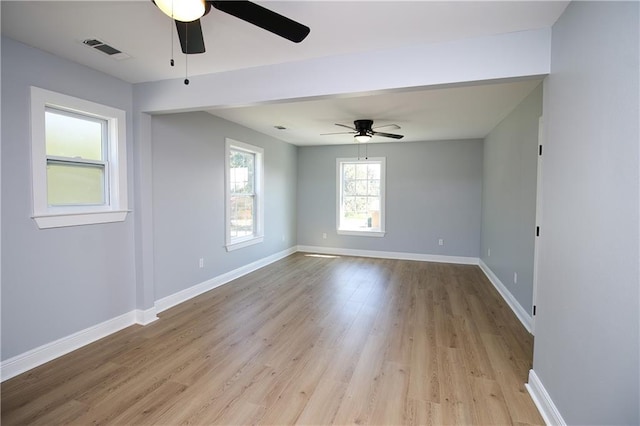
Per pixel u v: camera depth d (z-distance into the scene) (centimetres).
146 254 327
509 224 393
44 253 249
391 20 195
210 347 277
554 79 195
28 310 240
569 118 174
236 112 412
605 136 138
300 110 398
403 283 473
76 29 210
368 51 239
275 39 220
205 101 288
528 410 199
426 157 623
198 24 160
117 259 308
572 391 165
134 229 323
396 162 641
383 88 237
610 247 133
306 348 276
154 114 326
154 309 337
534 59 205
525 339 293
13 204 229
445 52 223
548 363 194
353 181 686
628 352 121
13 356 231
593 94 149
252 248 541
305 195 705
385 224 652
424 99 346
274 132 547
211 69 276
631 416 120
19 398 207
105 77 289
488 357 261
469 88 308
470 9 182
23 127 233
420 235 632
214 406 201
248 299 399
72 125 273
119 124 302
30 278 240
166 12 142
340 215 689
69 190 272
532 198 310
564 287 175
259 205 559
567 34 178
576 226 163
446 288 449
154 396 210
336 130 525
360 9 183
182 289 389
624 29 125
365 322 331
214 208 442
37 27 207
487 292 432
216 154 443
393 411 197
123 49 239
